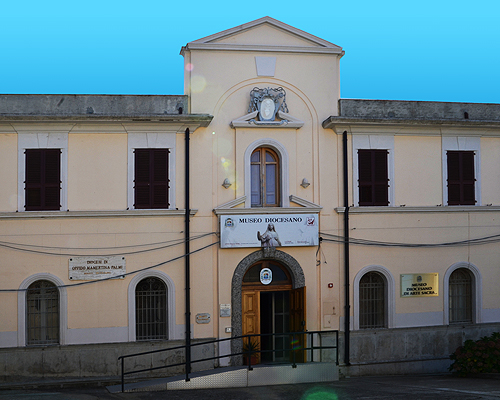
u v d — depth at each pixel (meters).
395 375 18.52
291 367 16.52
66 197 17.20
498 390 14.26
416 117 19.30
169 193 17.70
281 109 18.44
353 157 18.70
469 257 19.41
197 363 17.48
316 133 18.64
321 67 18.86
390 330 18.69
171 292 17.55
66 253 17.09
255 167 18.48
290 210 18.06
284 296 18.86
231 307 17.86
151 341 17.34
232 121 17.94
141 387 15.37
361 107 18.94
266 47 18.42
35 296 17.17
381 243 18.78
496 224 19.64
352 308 18.52
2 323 16.73
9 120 16.75
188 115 17.38
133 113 17.73
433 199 19.19
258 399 14.06
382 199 18.88
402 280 18.84
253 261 18.02
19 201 17.02
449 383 16.09
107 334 17.17
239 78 18.31
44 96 17.36
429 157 19.25
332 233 18.52
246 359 17.89
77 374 16.94
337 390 15.02
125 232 17.41
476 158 19.55
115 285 17.30
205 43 18.08
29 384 16.28
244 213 17.83
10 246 16.88
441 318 19.11
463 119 19.20
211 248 17.83
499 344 17.58
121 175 17.52
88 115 16.97
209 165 17.95
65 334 16.97
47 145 17.22
